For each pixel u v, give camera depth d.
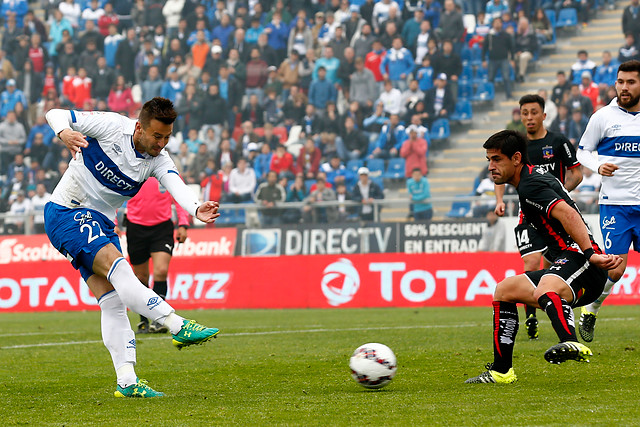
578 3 77.56
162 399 18.31
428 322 40.44
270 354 27.52
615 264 18.03
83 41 85.75
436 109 71.88
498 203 30.67
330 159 70.06
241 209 59.31
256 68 77.81
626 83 27.84
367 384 18.78
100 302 18.95
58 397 19.17
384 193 68.62
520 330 33.66
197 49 80.38
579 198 52.75
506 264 52.78
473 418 14.67
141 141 18.59
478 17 75.94
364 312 50.19
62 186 19.08
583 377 19.88
